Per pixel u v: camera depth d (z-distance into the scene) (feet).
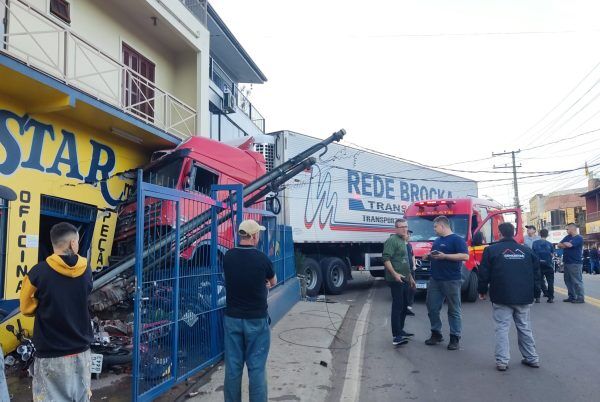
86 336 12.49
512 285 20.70
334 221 48.55
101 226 31.14
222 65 73.67
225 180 33.76
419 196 63.31
